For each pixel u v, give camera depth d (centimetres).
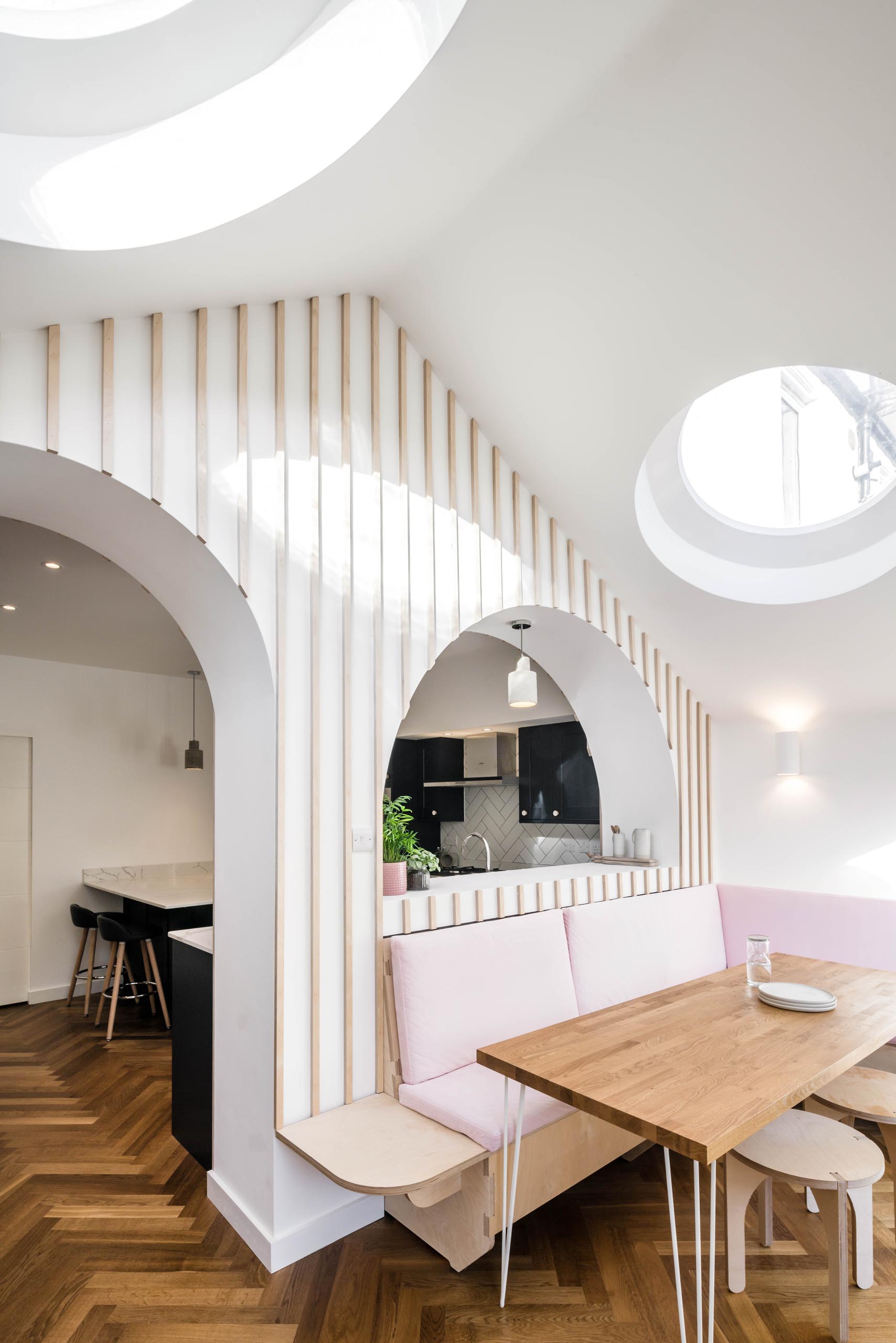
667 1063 205
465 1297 228
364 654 281
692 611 378
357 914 271
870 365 244
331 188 196
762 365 256
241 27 162
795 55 175
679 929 388
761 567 359
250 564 252
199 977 308
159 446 232
